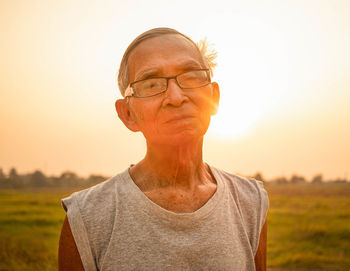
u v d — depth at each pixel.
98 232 1.18
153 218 1.16
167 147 1.19
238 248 1.23
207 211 1.20
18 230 16.12
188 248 1.12
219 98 1.37
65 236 1.26
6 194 41.03
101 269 1.14
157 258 1.11
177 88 1.12
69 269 1.25
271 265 10.73
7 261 10.62
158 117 1.14
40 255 11.25
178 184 1.26
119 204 1.20
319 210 24.30
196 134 1.16
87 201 1.24
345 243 13.07
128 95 1.21
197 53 1.27
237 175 1.55
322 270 9.84
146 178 1.28
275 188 59.72
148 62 1.17
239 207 1.35
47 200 31.47
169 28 1.26
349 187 58.09
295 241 13.84
